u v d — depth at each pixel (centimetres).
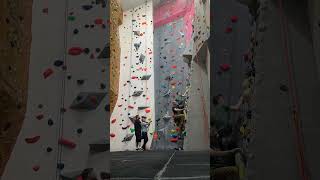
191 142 864
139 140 1067
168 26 1269
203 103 825
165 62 1249
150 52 1229
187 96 1006
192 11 1048
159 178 435
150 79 1202
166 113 1195
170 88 1209
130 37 1248
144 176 453
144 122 1108
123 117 1170
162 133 1180
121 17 1005
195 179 426
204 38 765
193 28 952
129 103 1180
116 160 645
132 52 1231
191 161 610
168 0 1277
